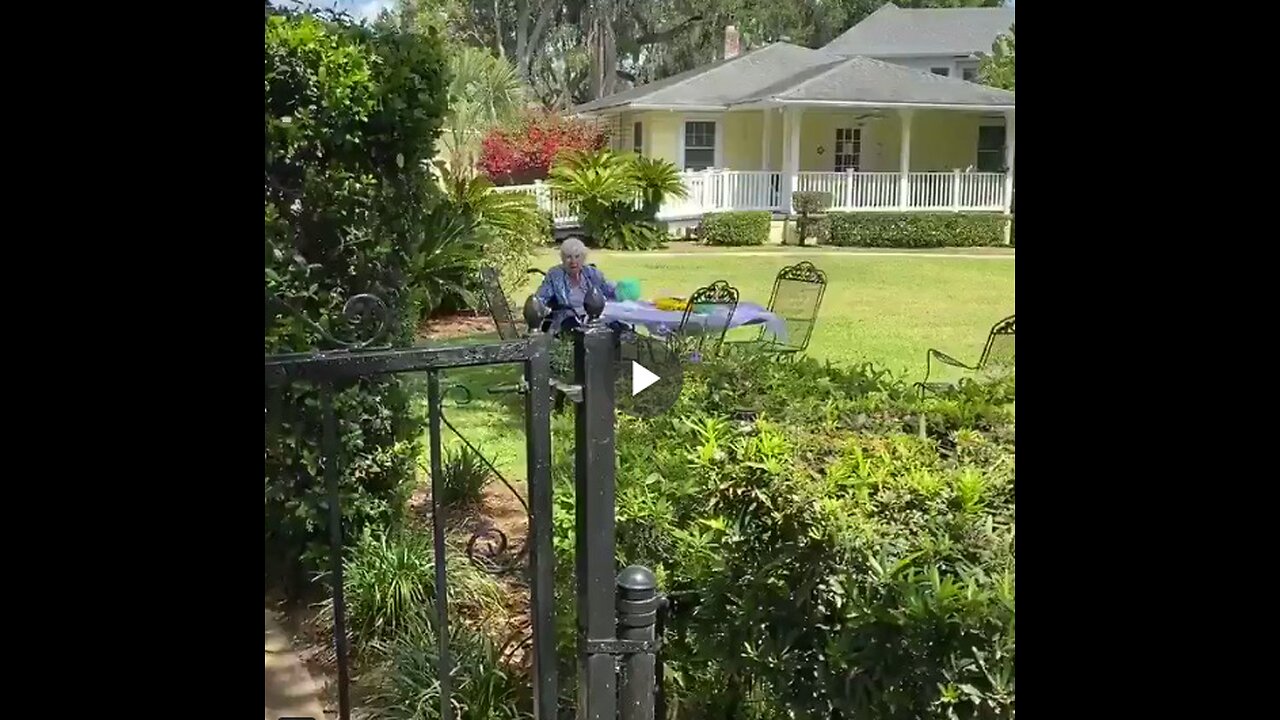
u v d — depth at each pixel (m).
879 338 11.20
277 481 3.92
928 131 25.52
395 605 3.59
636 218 20.73
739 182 23.48
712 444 2.85
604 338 1.89
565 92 46.00
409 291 4.28
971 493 2.60
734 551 2.52
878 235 21.73
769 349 5.72
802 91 22.86
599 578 1.93
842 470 2.68
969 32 33.59
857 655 2.20
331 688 3.33
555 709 2.01
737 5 43.59
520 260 13.37
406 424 4.26
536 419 1.93
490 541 4.21
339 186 3.97
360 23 4.27
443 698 2.19
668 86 25.98
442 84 4.26
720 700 2.63
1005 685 2.03
